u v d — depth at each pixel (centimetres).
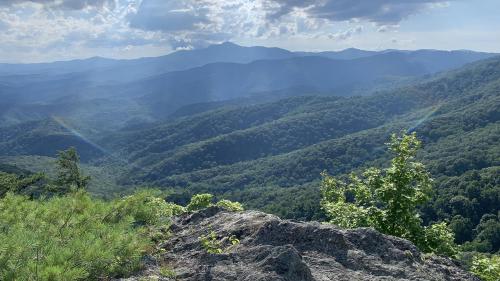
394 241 447
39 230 404
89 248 354
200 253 420
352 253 408
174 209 753
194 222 527
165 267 398
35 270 312
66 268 319
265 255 377
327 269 383
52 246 356
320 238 425
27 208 455
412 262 415
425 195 800
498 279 584
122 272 380
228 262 385
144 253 425
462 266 453
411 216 777
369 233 441
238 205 827
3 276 308
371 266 394
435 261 440
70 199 481
